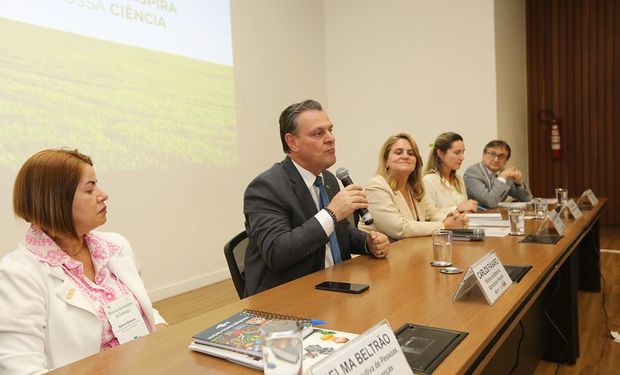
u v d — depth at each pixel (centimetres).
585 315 309
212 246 429
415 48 538
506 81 537
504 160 400
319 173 182
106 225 340
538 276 142
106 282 133
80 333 118
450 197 345
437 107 530
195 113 414
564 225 239
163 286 382
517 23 589
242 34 465
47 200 119
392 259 174
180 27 401
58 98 313
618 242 525
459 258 170
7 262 116
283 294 132
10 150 289
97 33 338
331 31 589
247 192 170
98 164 336
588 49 609
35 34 302
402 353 83
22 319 109
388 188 243
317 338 95
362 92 575
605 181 614
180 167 399
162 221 383
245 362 87
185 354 93
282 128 178
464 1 507
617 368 231
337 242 183
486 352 99
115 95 348
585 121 617
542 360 242
